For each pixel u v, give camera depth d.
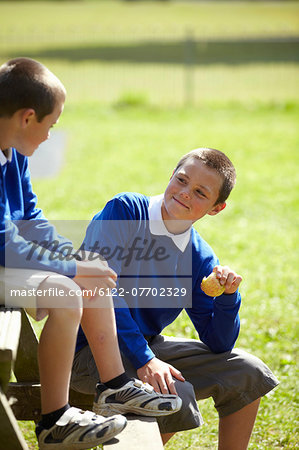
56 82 6.00
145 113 43.91
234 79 58.47
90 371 6.73
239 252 16.97
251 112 44.28
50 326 5.72
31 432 8.60
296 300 13.59
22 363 7.35
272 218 20.66
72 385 6.98
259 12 125.56
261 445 8.30
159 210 7.03
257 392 6.98
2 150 6.07
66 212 19.67
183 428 6.53
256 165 28.91
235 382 6.99
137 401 6.11
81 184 23.97
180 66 66.62
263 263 16.12
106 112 43.59
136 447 5.70
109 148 31.67
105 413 6.13
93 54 74.94
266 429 8.66
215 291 6.75
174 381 6.57
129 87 54.19
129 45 83.75
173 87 54.31
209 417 8.98
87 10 130.50
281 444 8.38
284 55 73.62
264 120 41.25
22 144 6.03
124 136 35.25
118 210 6.96
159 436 5.86
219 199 7.04
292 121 40.81
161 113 44.03
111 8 136.25
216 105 46.69
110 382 6.15
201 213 6.95
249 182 25.69
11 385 7.32
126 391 6.12
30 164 27.56
